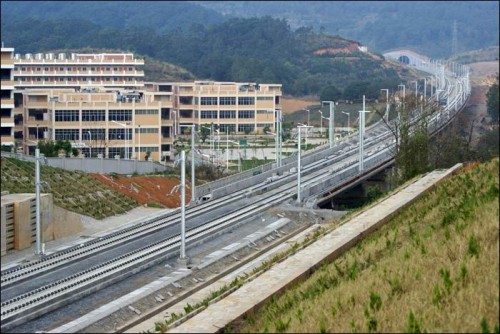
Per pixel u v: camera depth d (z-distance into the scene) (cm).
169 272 5919
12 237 6856
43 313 4853
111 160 11156
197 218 8062
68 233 7650
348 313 3572
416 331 3222
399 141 10400
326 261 4972
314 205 8669
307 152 13375
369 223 5744
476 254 3819
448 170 7950
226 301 4284
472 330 3158
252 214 8012
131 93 15188
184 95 17450
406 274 3856
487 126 15288
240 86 17900
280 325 3591
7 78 12775
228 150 15100
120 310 4912
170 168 12288
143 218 8581
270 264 5262
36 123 14325
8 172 8938
